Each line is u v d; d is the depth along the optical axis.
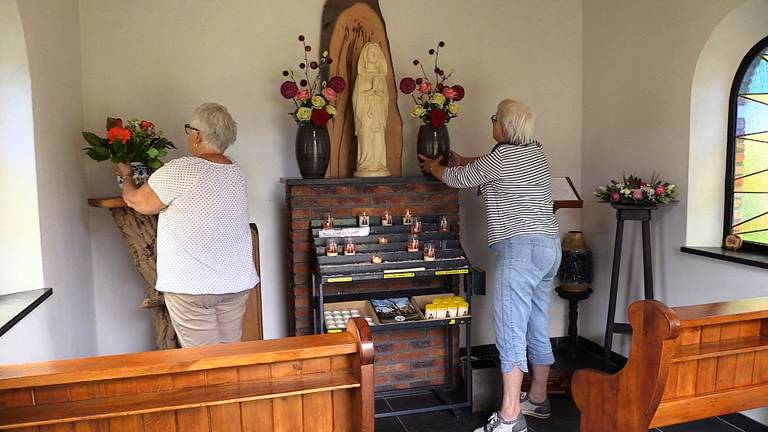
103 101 3.23
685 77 3.22
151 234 2.85
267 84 3.47
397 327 3.09
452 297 3.33
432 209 3.43
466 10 3.78
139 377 1.61
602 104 3.86
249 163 3.48
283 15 3.46
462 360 3.58
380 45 3.52
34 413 1.50
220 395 1.61
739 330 2.11
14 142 2.40
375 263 3.11
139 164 2.77
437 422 3.17
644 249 3.28
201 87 3.38
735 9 2.94
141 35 3.27
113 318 3.36
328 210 3.29
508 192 2.83
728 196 3.23
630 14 3.59
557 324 4.18
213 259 2.45
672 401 2.00
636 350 1.96
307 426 1.74
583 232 4.10
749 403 2.11
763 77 3.04
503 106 2.89
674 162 3.32
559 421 3.15
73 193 2.97
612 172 3.80
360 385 1.68
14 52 2.35
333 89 3.11
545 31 3.95
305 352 1.67
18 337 2.20
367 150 3.30
